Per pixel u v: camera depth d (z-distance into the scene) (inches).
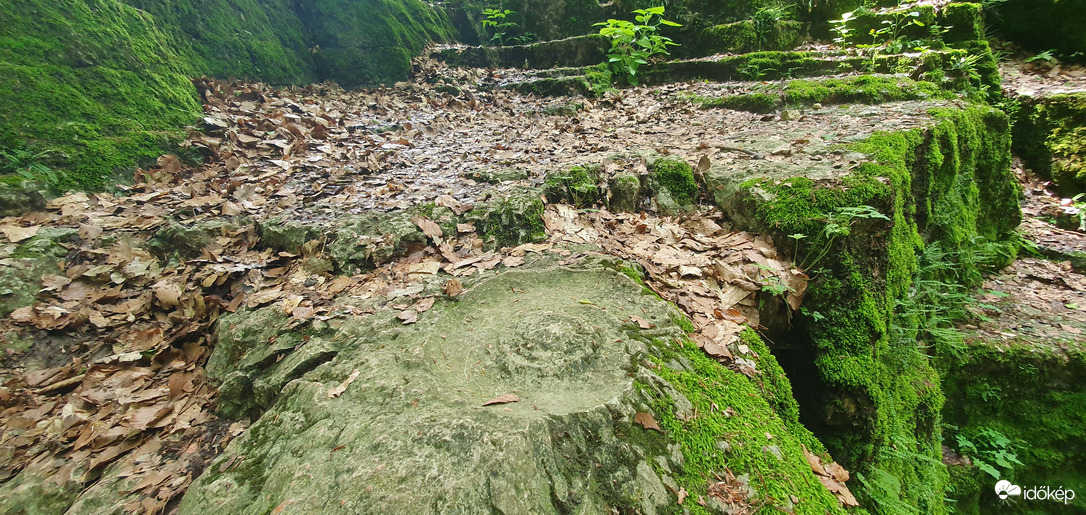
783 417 96.7
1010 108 276.8
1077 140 264.5
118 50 201.3
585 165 163.8
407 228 133.3
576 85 305.6
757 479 71.6
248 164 186.2
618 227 144.5
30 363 109.0
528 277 112.3
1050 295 201.2
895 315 138.4
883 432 119.3
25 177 151.1
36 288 121.6
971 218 199.5
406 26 342.0
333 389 83.0
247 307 116.0
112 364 110.2
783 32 322.7
